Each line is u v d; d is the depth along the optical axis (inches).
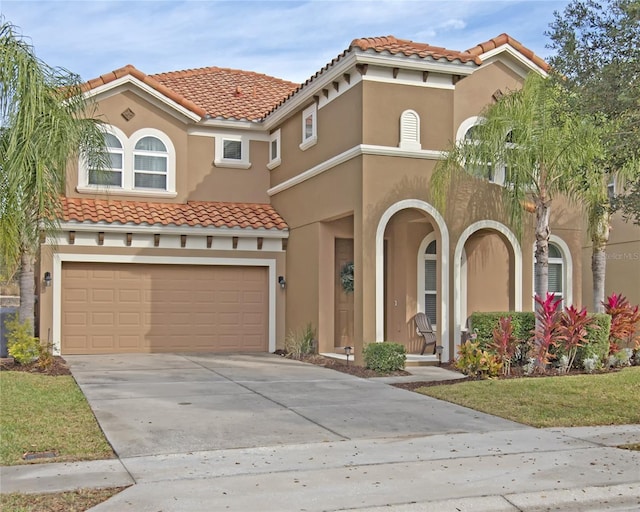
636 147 409.4
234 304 850.8
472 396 526.3
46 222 608.1
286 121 869.8
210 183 901.8
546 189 643.5
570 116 492.7
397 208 685.3
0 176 535.2
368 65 677.9
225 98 976.9
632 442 403.5
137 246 806.5
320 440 403.5
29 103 527.8
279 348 853.8
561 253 787.4
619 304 717.9
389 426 439.8
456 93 772.6
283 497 303.6
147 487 314.2
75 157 635.5
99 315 801.6
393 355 652.7
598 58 407.5
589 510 300.0
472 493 313.0
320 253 767.7
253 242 851.4
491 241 792.3
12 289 1254.3
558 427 441.7
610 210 444.8
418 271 784.9
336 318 800.9
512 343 632.4
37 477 327.0
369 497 305.3
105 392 540.1
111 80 832.3
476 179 722.8
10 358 730.8
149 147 865.5
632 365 701.9
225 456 367.2
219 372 660.7
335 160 718.5
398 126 690.8
